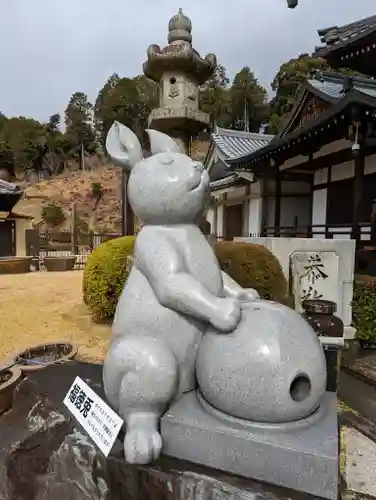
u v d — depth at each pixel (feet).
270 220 44.09
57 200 127.24
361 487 6.31
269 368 4.89
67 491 5.76
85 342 15.48
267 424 5.05
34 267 42.37
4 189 45.50
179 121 16.20
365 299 16.60
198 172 6.19
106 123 140.56
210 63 16.88
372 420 9.66
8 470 6.31
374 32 20.38
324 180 37.78
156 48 16.08
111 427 5.65
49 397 7.36
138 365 5.37
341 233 29.96
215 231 60.75
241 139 56.13
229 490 4.65
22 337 16.06
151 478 5.02
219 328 5.29
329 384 7.04
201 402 5.70
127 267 15.74
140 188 6.22
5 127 163.53
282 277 16.78
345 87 26.40
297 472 4.68
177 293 5.51
